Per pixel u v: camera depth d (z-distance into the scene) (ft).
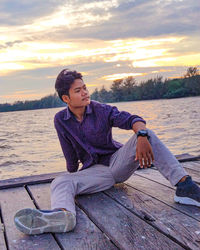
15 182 10.50
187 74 355.15
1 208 8.32
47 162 26.96
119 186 9.65
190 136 37.35
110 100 397.39
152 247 5.73
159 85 381.40
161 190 9.07
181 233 6.22
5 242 6.31
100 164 8.83
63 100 8.10
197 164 12.18
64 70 8.01
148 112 117.91
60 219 6.41
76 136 8.34
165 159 7.68
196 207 7.54
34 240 6.31
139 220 7.00
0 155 32.22
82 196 8.79
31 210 6.27
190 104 167.84
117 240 6.05
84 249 5.83
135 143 8.04
